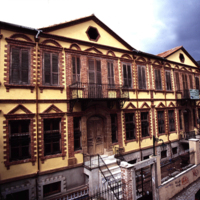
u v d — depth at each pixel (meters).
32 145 9.03
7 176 8.23
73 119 10.75
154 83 16.02
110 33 13.30
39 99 9.55
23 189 8.51
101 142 12.21
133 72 14.44
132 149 13.41
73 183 10.05
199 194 10.63
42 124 9.51
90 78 11.77
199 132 20.14
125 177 7.35
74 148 10.72
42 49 9.98
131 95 13.99
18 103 8.92
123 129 13.14
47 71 10.07
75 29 11.49
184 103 18.89
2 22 8.58
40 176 9.06
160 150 15.38
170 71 18.00
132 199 7.13
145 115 15.07
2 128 8.36
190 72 20.53
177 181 9.84
